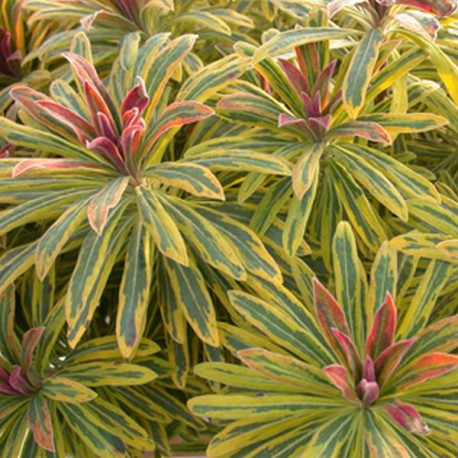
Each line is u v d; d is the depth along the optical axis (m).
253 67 0.52
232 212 0.53
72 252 0.57
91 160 0.51
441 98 0.56
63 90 0.53
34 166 0.47
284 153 0.51
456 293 0.53
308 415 0.46
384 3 0.52
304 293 0.49
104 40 0.62
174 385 0.55
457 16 0.54
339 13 0.60
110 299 0.59
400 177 0.50
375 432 0.44
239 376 0.47
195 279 0.50
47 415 0.49
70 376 0.51
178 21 0.61
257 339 0.49
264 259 0.48
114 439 0.49
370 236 0.51
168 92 0.56
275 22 0.68
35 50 0.62
